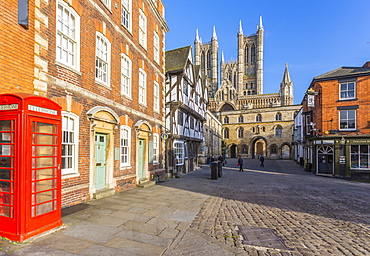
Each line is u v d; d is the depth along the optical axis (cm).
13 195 407
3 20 471
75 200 689
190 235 501
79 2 716
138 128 1091
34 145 421
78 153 701
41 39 570
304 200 953
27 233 406
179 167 1830
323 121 2086
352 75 1952
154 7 1337
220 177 1739
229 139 5684
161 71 1509
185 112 1975
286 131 5097
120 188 947
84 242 426
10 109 407
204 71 8900
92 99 775
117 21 950
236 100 6700
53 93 611
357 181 1839
